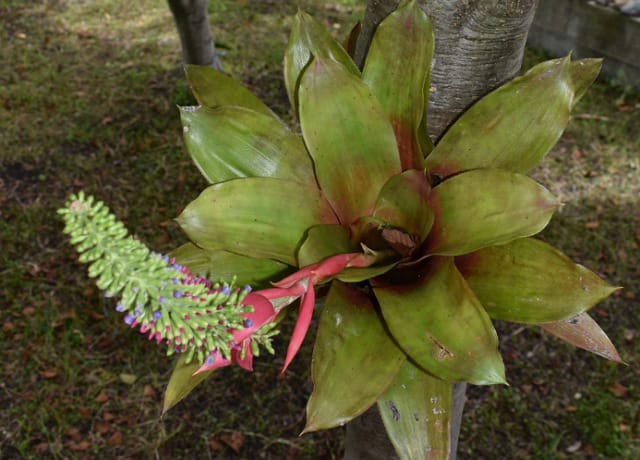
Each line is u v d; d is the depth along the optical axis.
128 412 2.31
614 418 2.28
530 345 2.56
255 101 1.05
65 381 2.39
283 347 2.54
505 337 2.59
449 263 0.86
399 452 0.86
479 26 0.98
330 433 2.25
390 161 0.96
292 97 1.00
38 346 2.49
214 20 4.70
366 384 0.84
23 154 3.37
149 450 2.20
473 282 0.88
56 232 2.96
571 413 2.32
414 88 0.94
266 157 0.98
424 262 0.93
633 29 3.80
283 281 0.71
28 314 2.60
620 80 3.96
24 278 2.74
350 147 0.96
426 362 0.80
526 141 0.92
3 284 2.71
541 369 2.46
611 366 2.46
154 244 2.85
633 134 3.57
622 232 2.98
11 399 2.34
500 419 2.30
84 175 3.25
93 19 4.75
